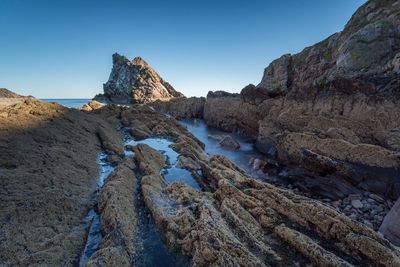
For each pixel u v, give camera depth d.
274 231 9.95
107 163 18.78
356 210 16.48
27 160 13.36
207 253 7.91
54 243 8.71
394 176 16.88
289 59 36.53
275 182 22.08
